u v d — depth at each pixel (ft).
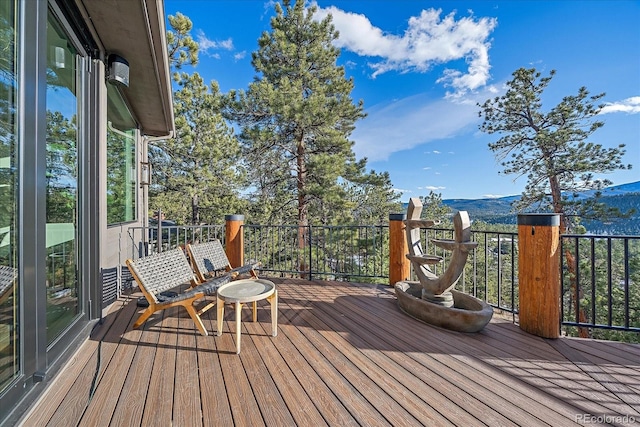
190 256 10.71
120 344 7.13
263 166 30.55
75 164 7.57
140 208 14.92
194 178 34.65
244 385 5.42
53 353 5.97
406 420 4.51
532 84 32.48
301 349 6.88
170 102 13.23
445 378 5.68
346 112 29.94
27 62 4.91
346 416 4.59
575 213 29.86
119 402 4.91
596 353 6.72
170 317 9.06
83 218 7.82
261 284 8.20
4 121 4.50
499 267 9.30
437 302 8.73
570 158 29.66
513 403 4.94
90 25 7.99
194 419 4.52
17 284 4.67
